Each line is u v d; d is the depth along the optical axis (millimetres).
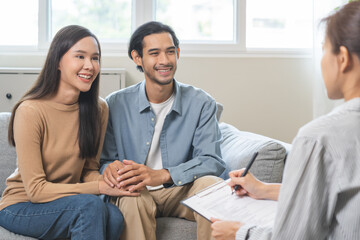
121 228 1460
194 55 3307
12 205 1501
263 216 1127
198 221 1464
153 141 1834
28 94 1564
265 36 3539
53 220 1400
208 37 3436
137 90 1878
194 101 1839
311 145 862
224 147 2111
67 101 1585
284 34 3551
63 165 1597
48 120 1541
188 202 1243
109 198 1643
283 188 890
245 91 3369
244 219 1125
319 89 3168
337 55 858
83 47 1524
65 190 1470
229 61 3338
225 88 3350
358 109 859
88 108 1625
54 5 3283
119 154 1827
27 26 3283
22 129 1474
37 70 2855
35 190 1454
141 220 1492
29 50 3203
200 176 1663
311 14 3518
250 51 3348
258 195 1229
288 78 3398
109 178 1537
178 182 1621
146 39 1751
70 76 1524
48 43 3221
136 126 1823
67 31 1535
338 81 878
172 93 1861
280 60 3381
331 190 853
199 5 3406
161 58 1730
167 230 1593
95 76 1582
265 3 3525
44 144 1541
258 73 3371
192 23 3416
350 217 849
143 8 3266
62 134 1577
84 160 1657
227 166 1888
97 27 3334
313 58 3172
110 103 1859
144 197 1529
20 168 1469
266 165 1752
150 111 1814
